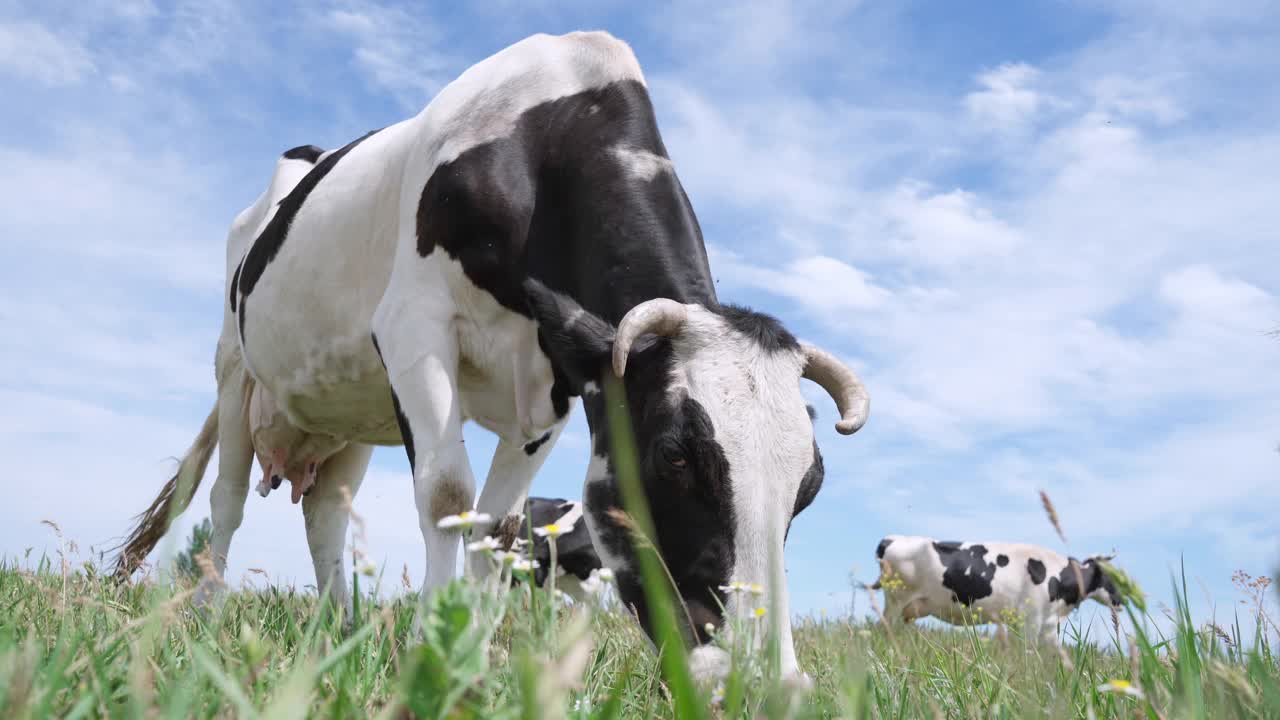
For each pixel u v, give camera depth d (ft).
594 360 13.03
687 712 4.24
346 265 17.61
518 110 15.76
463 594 4.27
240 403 23.08
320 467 23.71
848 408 13.26
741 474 11.54
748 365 12.19
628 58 16.20
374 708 5.85
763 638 7.80
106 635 7.50
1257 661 6.19
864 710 5.77
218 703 5.32
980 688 8.87
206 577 6.46
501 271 15.14
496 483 17.31
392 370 15.17
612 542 12.40
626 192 14.78
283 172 23.04
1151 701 6.09
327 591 6.31
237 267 23.31
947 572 57.21
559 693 3.46
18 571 12.42
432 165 15.72
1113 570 5.63
